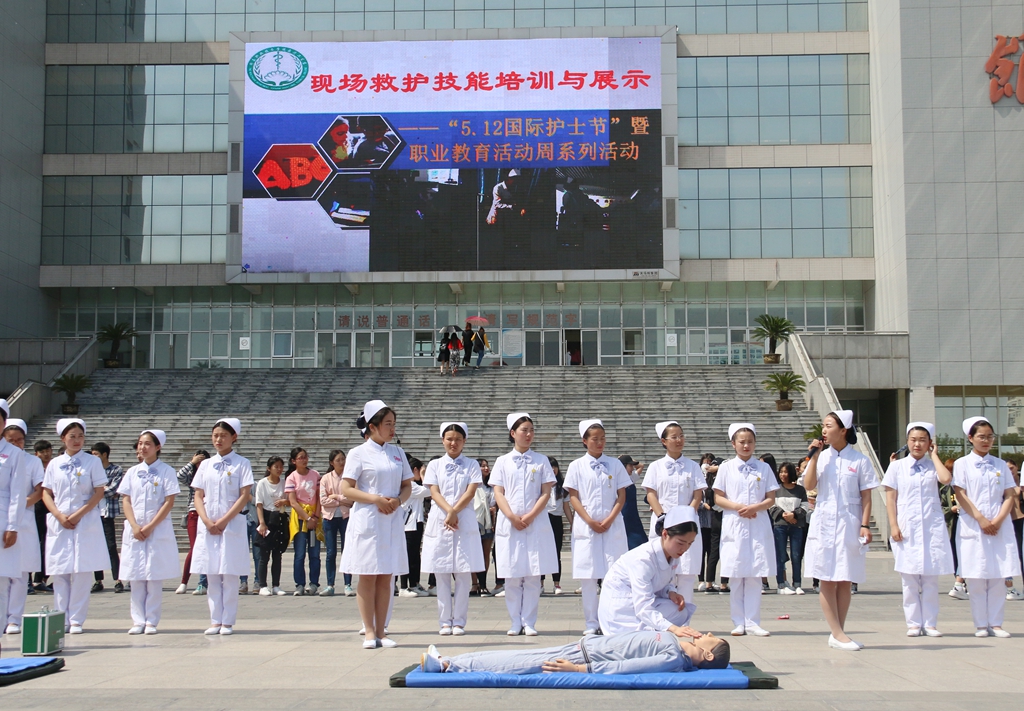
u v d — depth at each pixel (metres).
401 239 35.81
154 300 38.25
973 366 32.56
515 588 9.99
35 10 37.06
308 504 14.59
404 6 38.00
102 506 14.94
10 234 35.03
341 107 36.22
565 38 36.12
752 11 37.66
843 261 36.62
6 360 33.75
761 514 10.10
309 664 8.09
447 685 7.00
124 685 7.18
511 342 37.88
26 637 8.48
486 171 35.88
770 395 31.00
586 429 9.98
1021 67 32.91
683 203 37.09
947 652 8.73
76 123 37.88
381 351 37.97
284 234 36.03
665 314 37.81
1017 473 27.55
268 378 33.25
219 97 37.91
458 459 10.38
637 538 10.05
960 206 32.91
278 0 38.12
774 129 37.22
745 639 9.64
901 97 33.34
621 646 7.27
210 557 10.10
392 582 9.43
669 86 36.16
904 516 9.96
